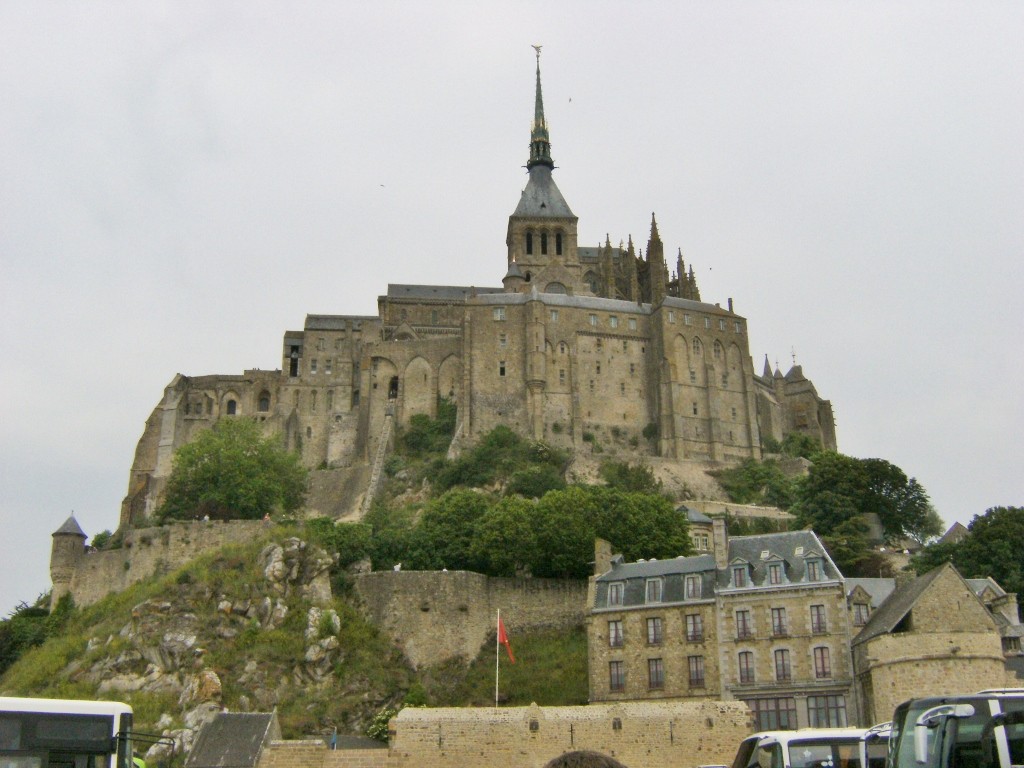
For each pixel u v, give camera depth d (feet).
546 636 343.67
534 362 639.76
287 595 339.57
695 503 558.56
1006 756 118.73
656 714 238.48
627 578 313.94
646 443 644.69
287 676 313.12
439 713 235.20
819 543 304.30
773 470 622.54
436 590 341.82
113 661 320.50
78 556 412.98
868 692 270.87
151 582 369.91
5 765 136.67
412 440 650.02
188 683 306.96
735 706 239.30
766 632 291.17
